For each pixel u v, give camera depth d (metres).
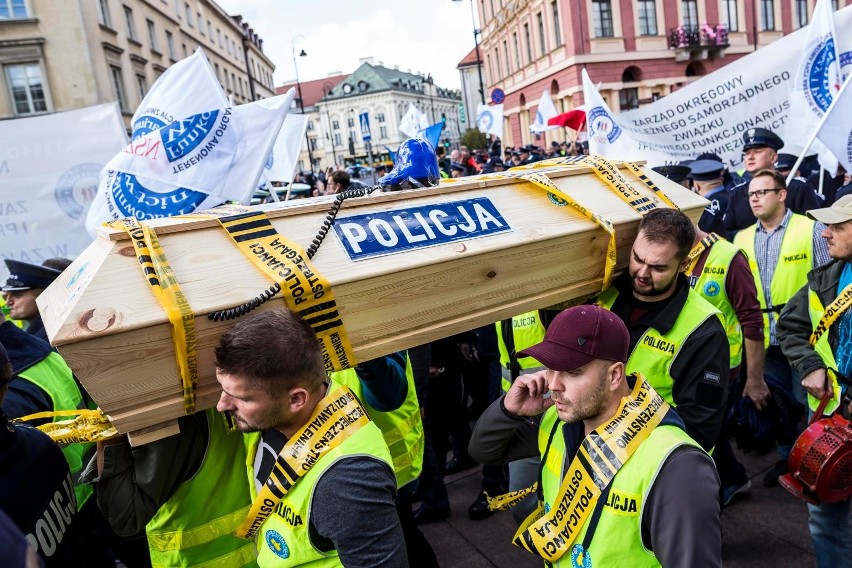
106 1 22.19
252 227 1.51
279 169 5.86
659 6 26.75
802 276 3.33
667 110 5.30
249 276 1.43
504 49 35.25
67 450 2.29
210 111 3.07
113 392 1.29
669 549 1.28
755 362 2.96
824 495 2.11
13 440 1.43
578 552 1.45
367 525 1.33
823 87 4.37
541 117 14.50
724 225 4.17
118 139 4.91
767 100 5.13
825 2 4.28
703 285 3.01
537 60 30.11
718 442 3.03
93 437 1.44
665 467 1.33
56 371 2.39
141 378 1.32
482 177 2.22
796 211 4.41
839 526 2.22
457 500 3.53
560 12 26.67
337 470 1.35
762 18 29.03
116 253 1.37
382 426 2.33
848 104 3.71
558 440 1.62
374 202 1.72
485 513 3.31
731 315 3.02
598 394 1.41
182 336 1.30
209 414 1.71
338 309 1.52
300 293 1.44
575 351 1.38
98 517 2.35
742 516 3.05
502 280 1.85
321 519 1.34
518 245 1.85
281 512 1.41
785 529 2.91
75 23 19.77
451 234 1.76
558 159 2.52
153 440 1.40
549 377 1.46
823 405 2.40
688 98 5.26
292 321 1.34
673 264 1.93
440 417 3.62
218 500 1.76
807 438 2.18
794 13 29.50
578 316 1.42
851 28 4.52
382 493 1.37
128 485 1.57
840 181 5.58
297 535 1.39
